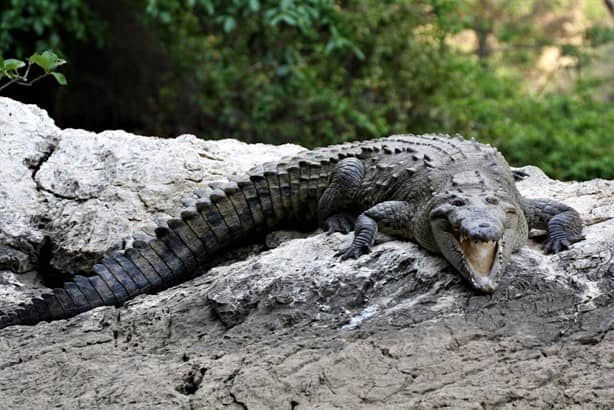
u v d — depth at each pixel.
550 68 30.03
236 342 7.43
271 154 10.55
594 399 6.40
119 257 8.91
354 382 6.74
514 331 7.05
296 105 19.94
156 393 6.95
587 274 7.52
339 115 19.59
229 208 9.22
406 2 20.45
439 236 7.76
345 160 9.21
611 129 21.66
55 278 9.57
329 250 8.29
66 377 7.29
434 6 20.86
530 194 9.47
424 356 6.87
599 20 30.19
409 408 6.44
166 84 20.53
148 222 9.51
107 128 20.59
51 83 19.53
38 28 17.70
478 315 7.22
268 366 6.98
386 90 20.94
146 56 20.42
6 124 10.28
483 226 7.36
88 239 9.38
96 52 20.09
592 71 29.97
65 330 8.07
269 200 9.29
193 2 17.33
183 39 20.05
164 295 8.48
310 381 6.77
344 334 7.26
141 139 10.25
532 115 22.00
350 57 20.59
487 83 23.20
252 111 19.86
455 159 8.70
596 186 9.55
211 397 6.81
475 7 27.69
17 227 9.40
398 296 7.60
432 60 21.09
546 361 6.74
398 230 8.50
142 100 20.58
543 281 7.46
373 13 19.92
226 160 10.26
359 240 8.23
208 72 20.09
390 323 7.27
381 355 6.92
